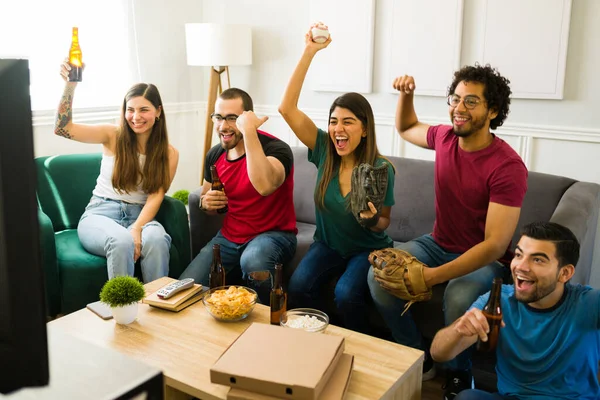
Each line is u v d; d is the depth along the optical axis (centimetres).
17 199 39
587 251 234
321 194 231
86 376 40
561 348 147
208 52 364
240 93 251
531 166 313
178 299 191
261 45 396
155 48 389
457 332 150
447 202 221
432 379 224
